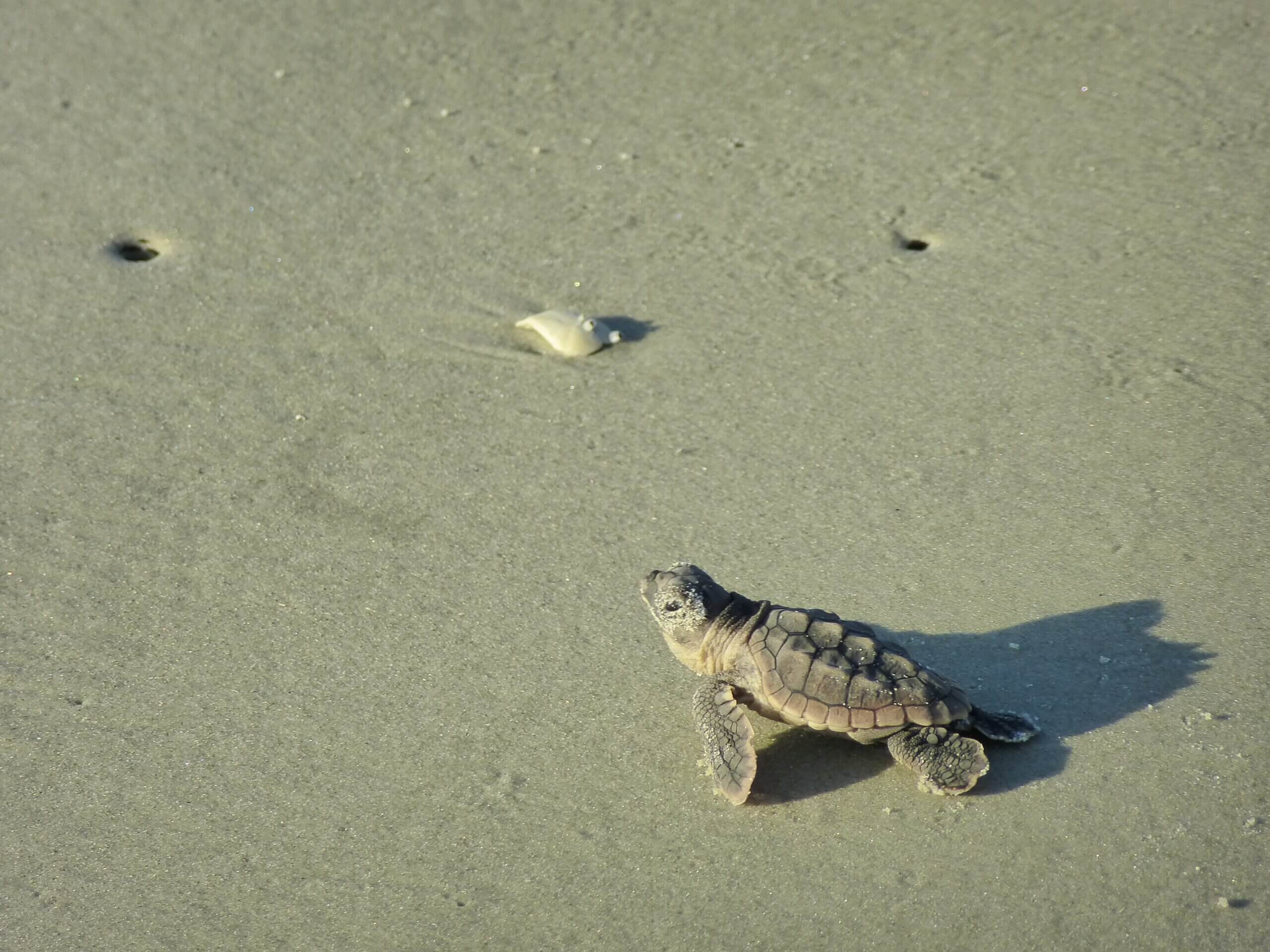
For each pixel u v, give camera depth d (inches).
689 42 294.2
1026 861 122.4
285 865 131.1
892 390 195.2
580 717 145.9
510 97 280.1
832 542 167.5
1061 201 232.8
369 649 158.4
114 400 205.8
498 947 120.7
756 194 245.6
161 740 147.3
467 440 195.2
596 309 220.5
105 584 171.6
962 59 279.1
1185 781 127.7
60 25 309.7
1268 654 140.4
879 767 136.0
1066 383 190.4
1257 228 217.0
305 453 194.4
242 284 231.5
